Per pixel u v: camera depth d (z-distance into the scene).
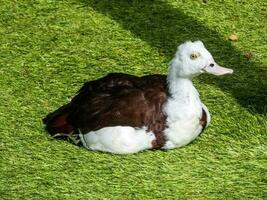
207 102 9.31
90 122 8.23
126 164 8.23
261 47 10.48
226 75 9.89
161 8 11.27
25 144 8.55
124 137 8.16
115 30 10.77
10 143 8.56
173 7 11.29
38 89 9.50
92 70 9.91
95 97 8.32
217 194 7.88
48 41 10.48
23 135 8.68
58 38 10.55
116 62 10.09
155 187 7.96
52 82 9.64
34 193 7.88
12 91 9.45
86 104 8.33
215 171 8.20
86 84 8.64
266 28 10.86
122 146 8.20
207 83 9.72
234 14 11.16
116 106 8.16
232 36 10.63
